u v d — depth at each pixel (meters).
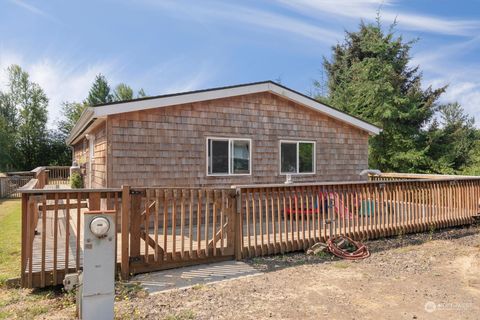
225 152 8.44
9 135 29.91
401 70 21.22
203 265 5.05
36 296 3.89
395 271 4.87
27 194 4.07
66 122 34.28
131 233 4.56
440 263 5.26
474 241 6.76
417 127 20.52
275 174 9.18
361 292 4.05
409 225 7.26
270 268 4.98
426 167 19.66
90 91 38.41
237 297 3.87
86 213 3.02
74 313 3.41
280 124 9.30
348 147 10.59
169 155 7.64
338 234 6.27
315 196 6.13
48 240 5.90
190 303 3.69
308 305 3.67
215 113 8.27
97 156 9.03
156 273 4.67
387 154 19.56
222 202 5.24
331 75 27.11
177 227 7.61
